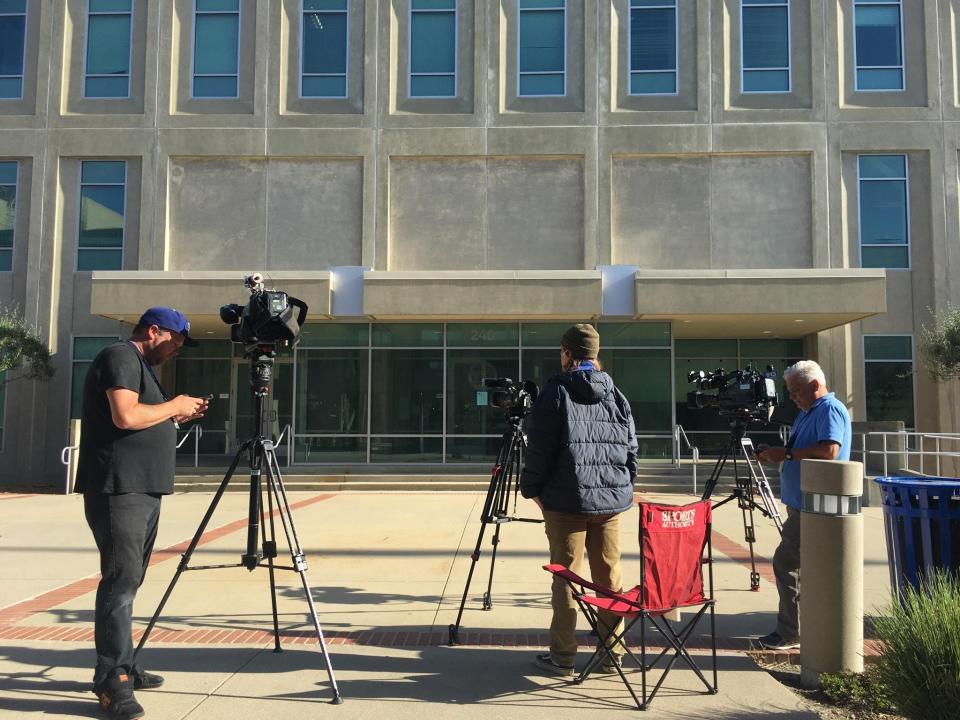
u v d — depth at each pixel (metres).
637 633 5.15
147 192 17.41
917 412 16.62
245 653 4.62
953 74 17.05
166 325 4.06
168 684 4.08
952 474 16.16
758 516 10.68
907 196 16.97
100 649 3.67
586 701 3.86
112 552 3.75
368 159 17.41
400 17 17.78
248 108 17.64
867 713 3.75
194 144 17.48
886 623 3.60
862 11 17.31
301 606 5.79
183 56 17.81
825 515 4.13
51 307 17.31
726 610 5.71
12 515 11.20
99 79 17.84
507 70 17.59
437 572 7.04
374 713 3.69
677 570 3.90
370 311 15.55
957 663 3.14
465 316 16.14
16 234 17.64
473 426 16.64
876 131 16.97
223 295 15.45
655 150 17.14
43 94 17.70
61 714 3.65
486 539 8.87
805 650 4.18
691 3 17.55
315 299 15.64
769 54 17.34
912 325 16.80
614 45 17.50
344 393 16.73
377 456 16.59
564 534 4.16
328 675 4.12
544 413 4.10
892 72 17.20
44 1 17.88
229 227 17.47
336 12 17.83
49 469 17.05
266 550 4.59
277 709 3.73
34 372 16.25
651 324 16.44
